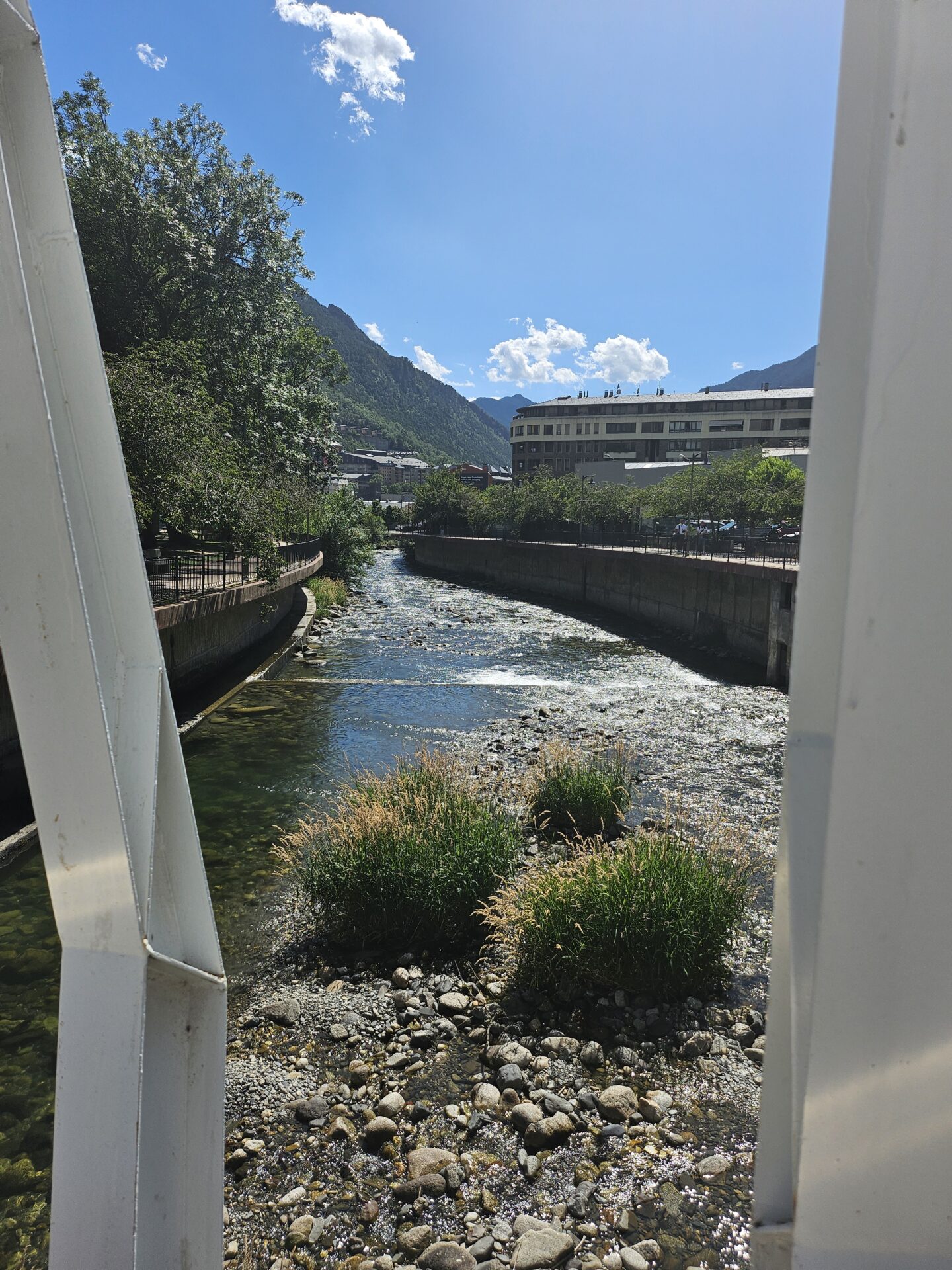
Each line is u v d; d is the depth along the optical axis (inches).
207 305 991.0
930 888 22.2
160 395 493.4
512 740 421.4
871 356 21.0
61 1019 31.4
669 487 1533.0
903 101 19.9
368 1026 160.6
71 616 28.2
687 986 169.9
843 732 22.3
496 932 180.2
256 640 724.0
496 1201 116.0
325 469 1406.3
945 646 21.5
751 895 204.8
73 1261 30.8
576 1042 152.4
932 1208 23.1
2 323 27.9
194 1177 33.8
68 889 31.1
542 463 3725.4
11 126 32.7
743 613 763.4
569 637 888.3
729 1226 111.1
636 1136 128.8
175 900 35.0
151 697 33.9
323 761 379.6
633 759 387.2
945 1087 22.6
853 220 22.5
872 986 22.8
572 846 241.6
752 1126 131.5
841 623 23.8
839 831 22.6
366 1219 112.9
